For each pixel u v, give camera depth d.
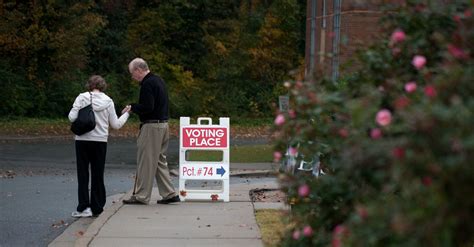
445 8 8.59
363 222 6.43
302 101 8.84
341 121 8.72
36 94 62.72
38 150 40.69
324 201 9.27
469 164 5.85
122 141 48.53
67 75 63.66
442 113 6.09
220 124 21.38
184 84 70.56
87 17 62.16
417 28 8.81
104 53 68.75
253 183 26.91
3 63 61.25
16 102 60.97
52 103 63.41
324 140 9.27
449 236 5.91
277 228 16.48
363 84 8.68
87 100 19.19
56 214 19.83
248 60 72.75
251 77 73.31
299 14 73.62
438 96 6.49
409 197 6.12
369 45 9.33
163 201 20.64
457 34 7.70
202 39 72.94
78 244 15.18
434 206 5.91
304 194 8.91
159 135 20.16
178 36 72.44
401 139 6.44
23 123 58.06
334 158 9.77
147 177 20.27
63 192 23.98
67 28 62.06
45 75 63.12
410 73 8.76
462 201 5.93
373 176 7.31
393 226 6.06
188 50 72.94
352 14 31.19
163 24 71.12
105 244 15.18
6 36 59.75
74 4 62.00
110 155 39.09
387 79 8.48
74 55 62.31
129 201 20.36
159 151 20.28
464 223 6.10
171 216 18.53
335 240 6.70
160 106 20.16
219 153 37.41
